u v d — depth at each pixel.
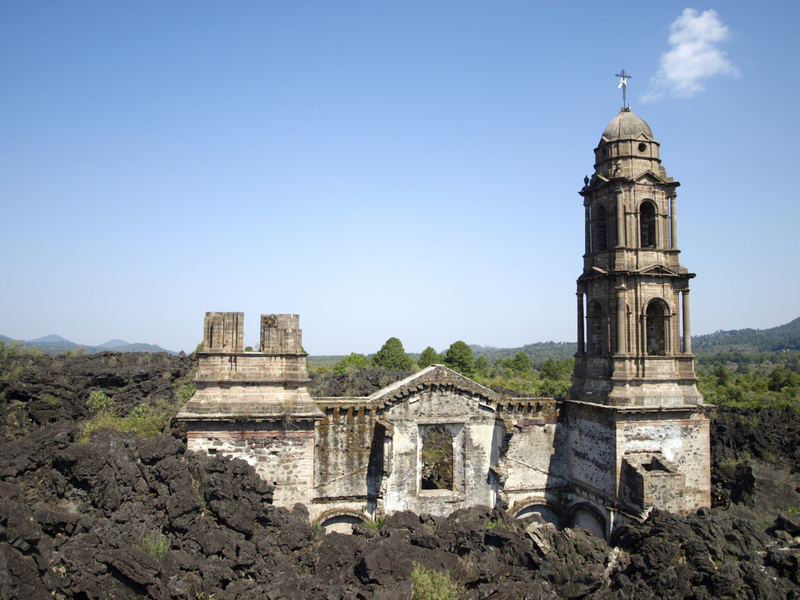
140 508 31.58
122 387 65.25
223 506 32.94
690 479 43.22
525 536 36.53
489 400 45.34
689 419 43.50
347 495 41.97
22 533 24.50
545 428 47.38
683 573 31.38
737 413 59.44
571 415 47.22
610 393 42.94
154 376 68.25
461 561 34.88
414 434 43.69
